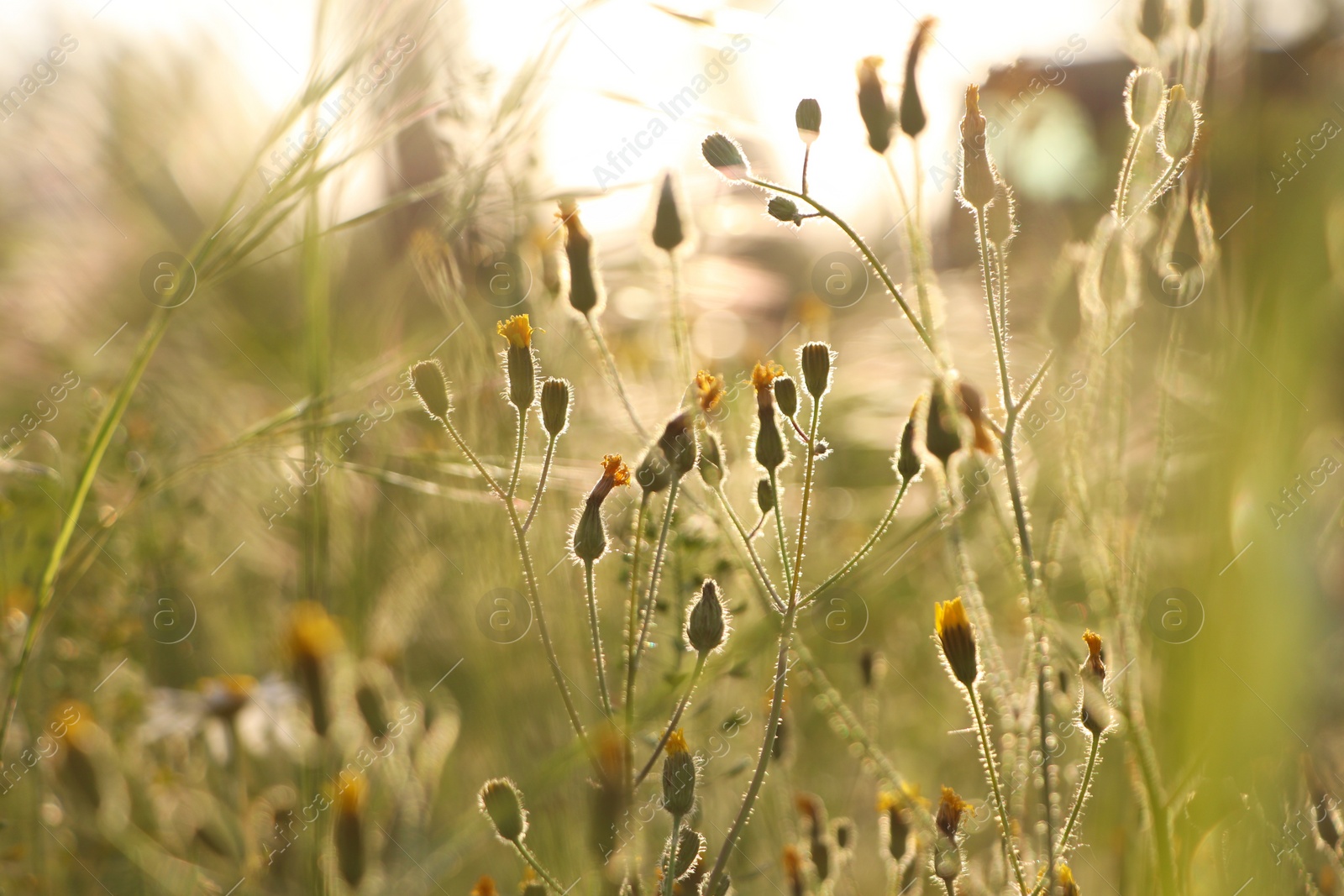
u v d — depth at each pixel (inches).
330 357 27.2
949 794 20.9
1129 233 22.1
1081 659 22.9
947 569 26.2
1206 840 21.4
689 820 22.0
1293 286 19.5
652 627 24.2
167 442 27.1
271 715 26.1
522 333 21.0
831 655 27.0
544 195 23.6
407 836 23.3
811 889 22.5
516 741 24.6
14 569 25.8
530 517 21.0
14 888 24.2
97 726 25.2
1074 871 23.3
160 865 24.9
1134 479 24.1
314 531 27.3
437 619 27.1
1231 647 19.9
